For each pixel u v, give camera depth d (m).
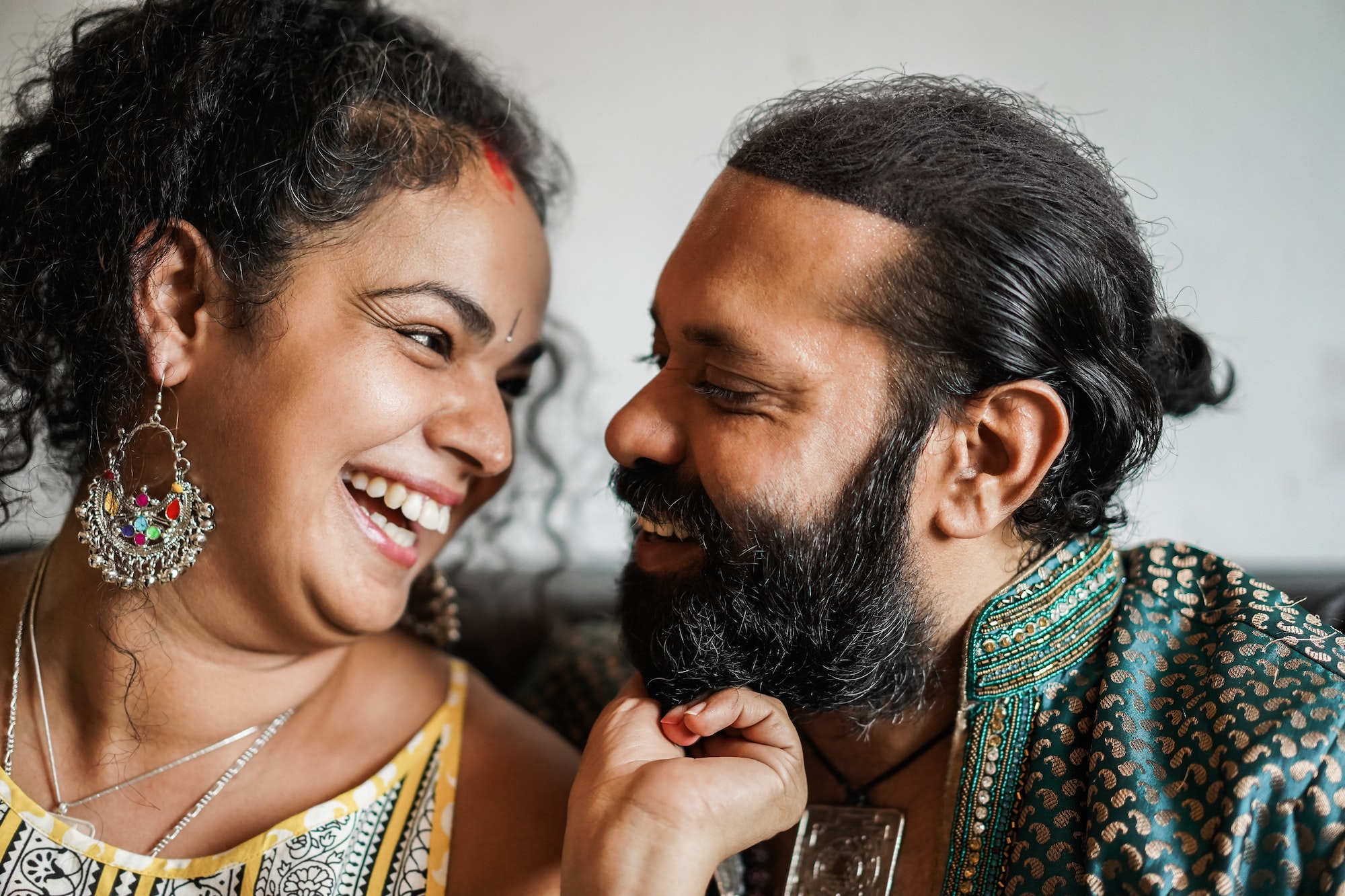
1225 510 1.83
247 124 1.03
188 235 1.02
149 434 1.03
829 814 1.06
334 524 1.02
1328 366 1.80
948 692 1.04
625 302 2.09
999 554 1.02
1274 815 0.82
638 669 1.03
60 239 1.06
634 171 2.08
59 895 0.98
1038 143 1.00
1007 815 0.96
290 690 1.10
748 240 0.96
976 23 1.93
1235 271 1.81
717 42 2.04
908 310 0.93
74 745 1.06
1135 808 0.86
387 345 1.01
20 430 1.13
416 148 1.05
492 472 1.11
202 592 1.03
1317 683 0.87
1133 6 1.85
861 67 1.99
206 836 1.03
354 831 1.05
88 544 1.03
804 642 0.97
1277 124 1.80
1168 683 0.95
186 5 1.11
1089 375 0.98
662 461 1.00
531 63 2.08
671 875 0.81
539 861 1.07
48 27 1.73
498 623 1.67
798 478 0.95
